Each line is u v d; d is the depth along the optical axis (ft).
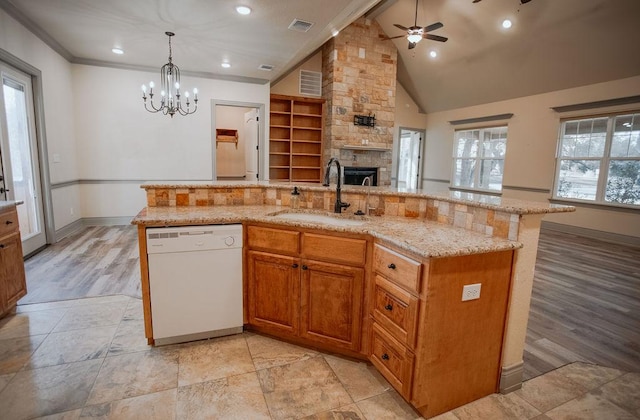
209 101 19.53
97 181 18.16
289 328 7.19
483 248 5.08
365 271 6.36
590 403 5.80
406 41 23.50
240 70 18.57
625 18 14.87
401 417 5.36
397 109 29.30
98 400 5.49
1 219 7.84
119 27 12.73
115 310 8.73
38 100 13.53
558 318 9.04
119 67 17.76
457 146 28.04
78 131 17.52
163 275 6.84
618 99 17.34
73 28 12.92
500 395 5.95
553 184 20.83
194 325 7.20
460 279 5.15
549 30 17.30
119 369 6.32
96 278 10.85
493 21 18.57
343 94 23.31
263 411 5.37
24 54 12.33
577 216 19.65
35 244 13.43
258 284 7.35
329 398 5.73
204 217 7.03
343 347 6.74
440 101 27.91
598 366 6.89
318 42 14.05
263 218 7.13
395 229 6.26
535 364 6.93
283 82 23.61
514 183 23.00
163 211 7.77
